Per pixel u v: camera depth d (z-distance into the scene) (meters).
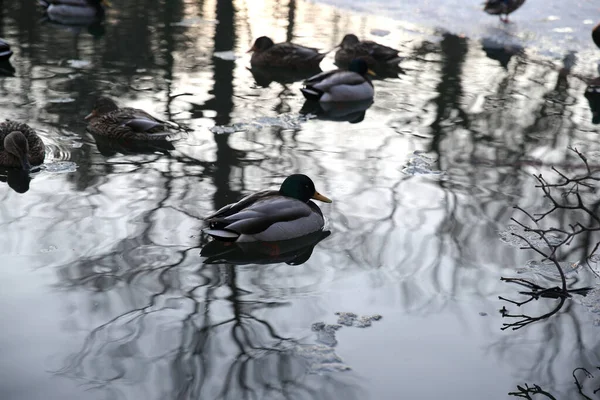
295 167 7.63
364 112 8.44
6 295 6.67
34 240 6.98
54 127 7.99
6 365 6.38
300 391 6.34
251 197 7.11
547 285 6.85
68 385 6.32
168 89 8.61
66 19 10.15
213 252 6.98
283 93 8.72
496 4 10.12
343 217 7.24
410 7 10.72
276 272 6.89
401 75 9.13
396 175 7.61
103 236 7.02
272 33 9.98
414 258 6.98
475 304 6.74
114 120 7.90
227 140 7.92
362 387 6.37
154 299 6.70
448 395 6.35
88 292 6.71
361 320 6.64
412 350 6.52
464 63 9.35
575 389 6.38
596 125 8.29
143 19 10.25
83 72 8.82
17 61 8.98
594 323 6.66
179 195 7.34
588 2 10.79
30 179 7.45
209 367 6.41
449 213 7.29
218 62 9.22
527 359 6.50
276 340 6.54
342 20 10.40
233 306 6.68
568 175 7.66
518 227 7.20
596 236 7.15
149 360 6.43
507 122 8.30
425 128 8.20
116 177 7.49
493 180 7.59
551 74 9.15
